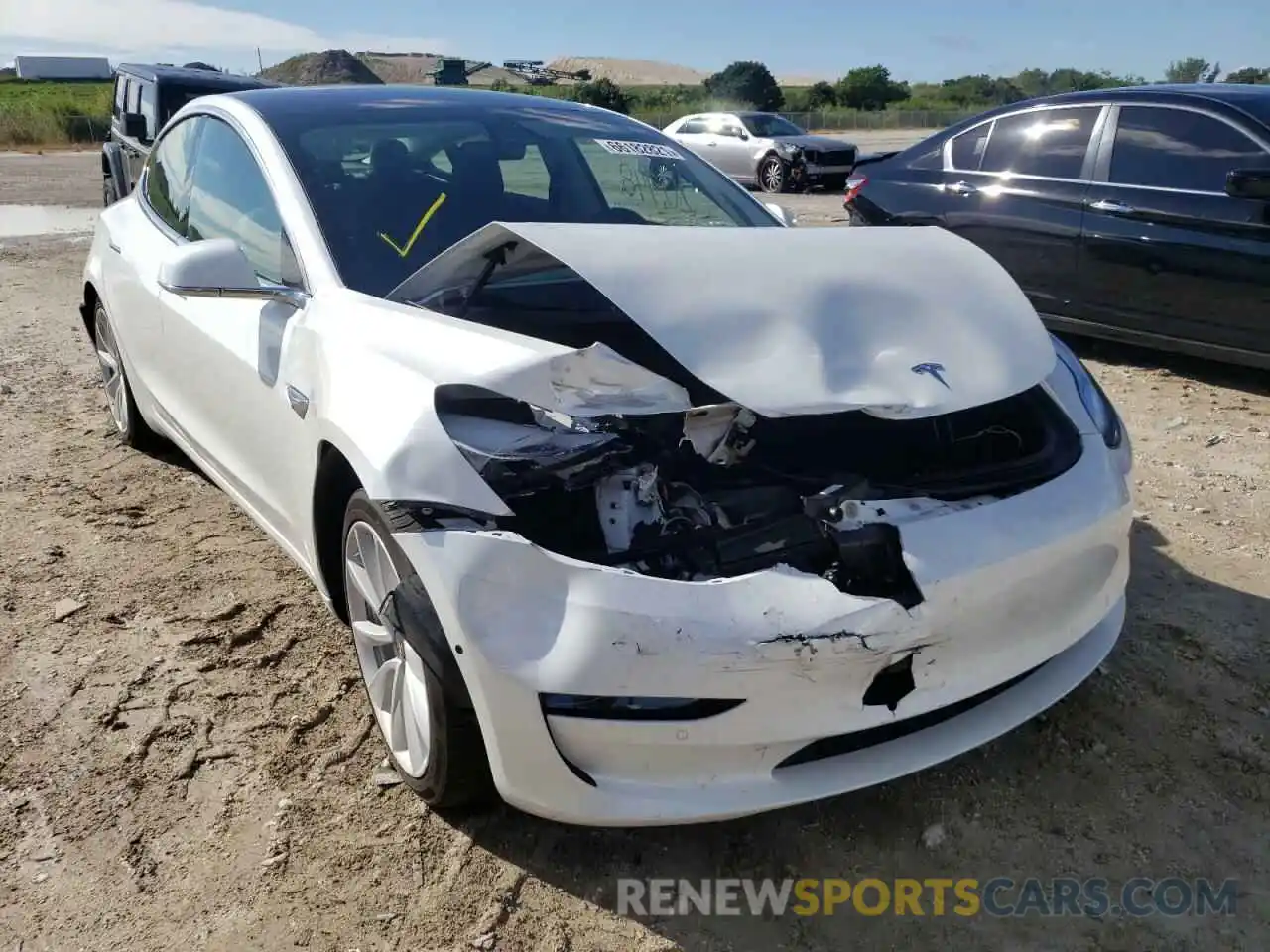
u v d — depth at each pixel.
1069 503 2.38
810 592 2.04
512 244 2.66
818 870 2.31
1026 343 2.53
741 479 2.42
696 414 2.30
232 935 2.12
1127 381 5.85
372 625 2.61
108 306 4.40
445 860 2.32
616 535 2.17
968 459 2.63
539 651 2.00
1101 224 5.84
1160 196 5.65
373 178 3.26
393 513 2.17
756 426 2.60
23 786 2.55
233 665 3.05
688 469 2.38
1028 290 6.31
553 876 2.29
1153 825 2.42
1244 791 2.52
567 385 2.17
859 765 2.15
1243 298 5.34
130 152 10.16
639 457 2.33
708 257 2.57
